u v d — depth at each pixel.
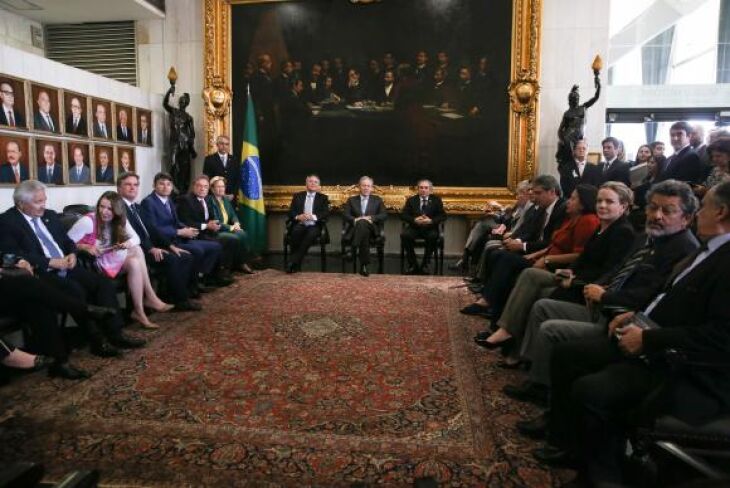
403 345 3.75
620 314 2.25
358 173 7.92
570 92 7.20
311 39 7.80
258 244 7.72
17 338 3.83
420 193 6.92
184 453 2.28
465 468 2.17
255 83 7.97
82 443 2.36
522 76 7.32
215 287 5.68
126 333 3.97
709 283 1.84
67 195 5.66
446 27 7.52
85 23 8.21
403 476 2.11
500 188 7.61
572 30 7.39
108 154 6.41
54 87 5.39
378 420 2.60
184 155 7.64
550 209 4.48
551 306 2.86
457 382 3.08
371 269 7.12
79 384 3.03
